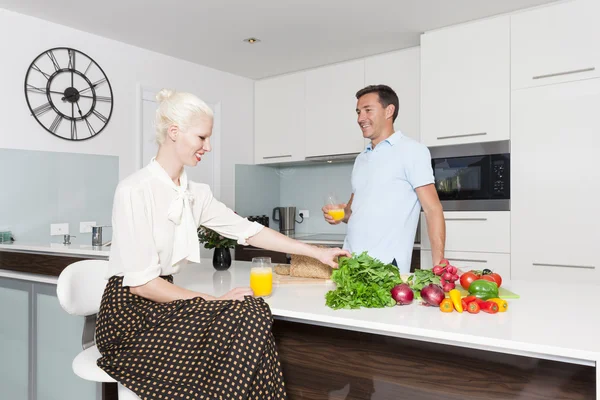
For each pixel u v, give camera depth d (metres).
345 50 3.76
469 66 3.21
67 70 3.23
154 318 1.35
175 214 1.51
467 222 3.21
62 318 2.30
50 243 2.96
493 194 3.11
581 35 2.80
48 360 2.36
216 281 1.93
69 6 2.92
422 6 2.96
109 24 3.21
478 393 1.27
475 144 3.18
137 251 1.39
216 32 3.37
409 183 2.15
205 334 1.31
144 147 3.75
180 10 2.99
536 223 2.96
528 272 2.99
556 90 2.89
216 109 4.27
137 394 1.31
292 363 1.61
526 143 2.99
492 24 3.12
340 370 1.50
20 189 3.01
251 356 1.29
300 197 4.84
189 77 4.03
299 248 1.81
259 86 4.61
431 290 1.40
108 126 3.48
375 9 3.00
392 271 1.51
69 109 3.25
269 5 2.93
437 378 1.33
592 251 2.78
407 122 3.69
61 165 3.22
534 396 1.19
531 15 2.97
